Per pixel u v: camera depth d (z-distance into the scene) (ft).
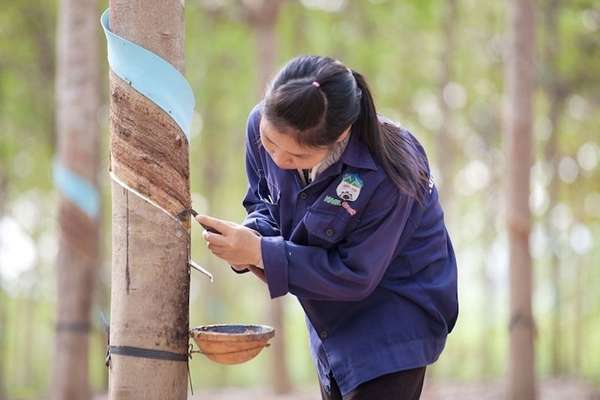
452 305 12.80
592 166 55.16
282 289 11.55
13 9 50.29
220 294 68.80
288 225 12.28
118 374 11.33
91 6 32.45
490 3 51.85
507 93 34.55
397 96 54.75
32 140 56.75
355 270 11.67
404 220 11.96
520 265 34.09
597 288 57.98
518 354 34.04
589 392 42.73
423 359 12.50
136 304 11.28
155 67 11.35
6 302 65.92
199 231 66.54
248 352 11.67
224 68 55.88
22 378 69.82
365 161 11.67
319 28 51.24
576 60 47.16
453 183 56.80
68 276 32.50
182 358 11.51
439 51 49.83
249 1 42.96
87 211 32.35
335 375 12.63
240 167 65.10
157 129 11.35
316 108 10.66
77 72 32.35
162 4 11.47
